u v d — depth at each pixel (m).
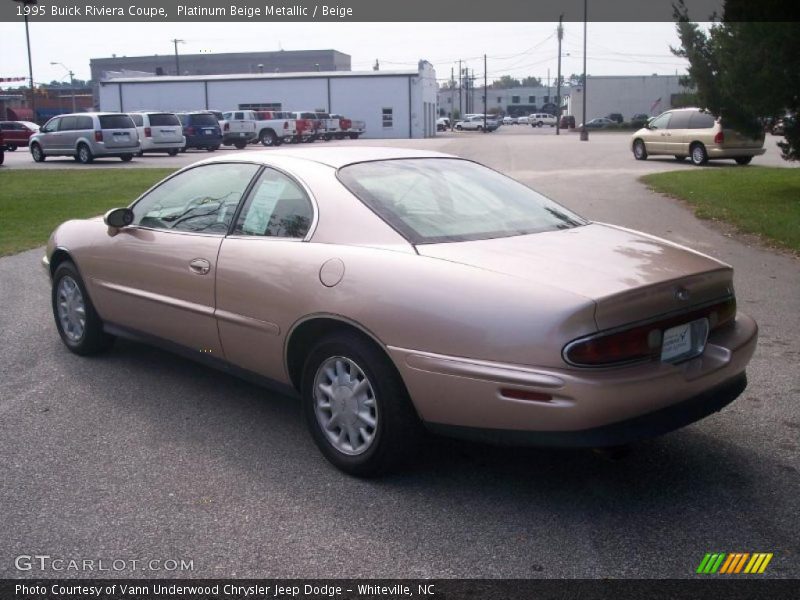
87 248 5.58
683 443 4.34
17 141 39.88
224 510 3.65
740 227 11.86
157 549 3.33
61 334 6.08
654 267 3.71
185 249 4.75
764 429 4.52
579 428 3.30
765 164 23.86
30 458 4.21
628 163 25.73
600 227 4.51
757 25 12.81
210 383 5.38
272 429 4.59
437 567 3.19
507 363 3.37
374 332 3.71
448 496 3.76
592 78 84.12
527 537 3.40
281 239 4.29
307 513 3.61
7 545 3.37
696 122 24.38
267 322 4.22
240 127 39.62
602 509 3.63
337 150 4.85
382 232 3.96
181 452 4.28
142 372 5.61
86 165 26.92
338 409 3.97
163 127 31.69
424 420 3.68
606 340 3.31
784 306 7.41
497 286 3.46
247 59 98.56
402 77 57.38
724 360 3.75
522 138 52.91
